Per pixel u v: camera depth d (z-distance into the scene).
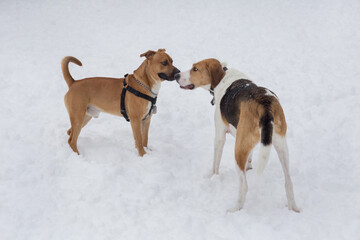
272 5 11.60
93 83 4.43
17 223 3.18
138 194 3.66
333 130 5.11
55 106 5.90
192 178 4.09
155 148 4.77
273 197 3.69
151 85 4.39
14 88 6.47
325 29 9.30
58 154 4.29
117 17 11.20
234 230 3.13
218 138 3.97
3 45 8.68
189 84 4.11
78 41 9.33
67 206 3.45
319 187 3.94
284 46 8.62
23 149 4.30
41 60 7.91
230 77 3.94
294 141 4.95
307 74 7.08
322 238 3.03
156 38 9.56
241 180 3.36
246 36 9.44
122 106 4.39
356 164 4.30
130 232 3.10
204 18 10.88
